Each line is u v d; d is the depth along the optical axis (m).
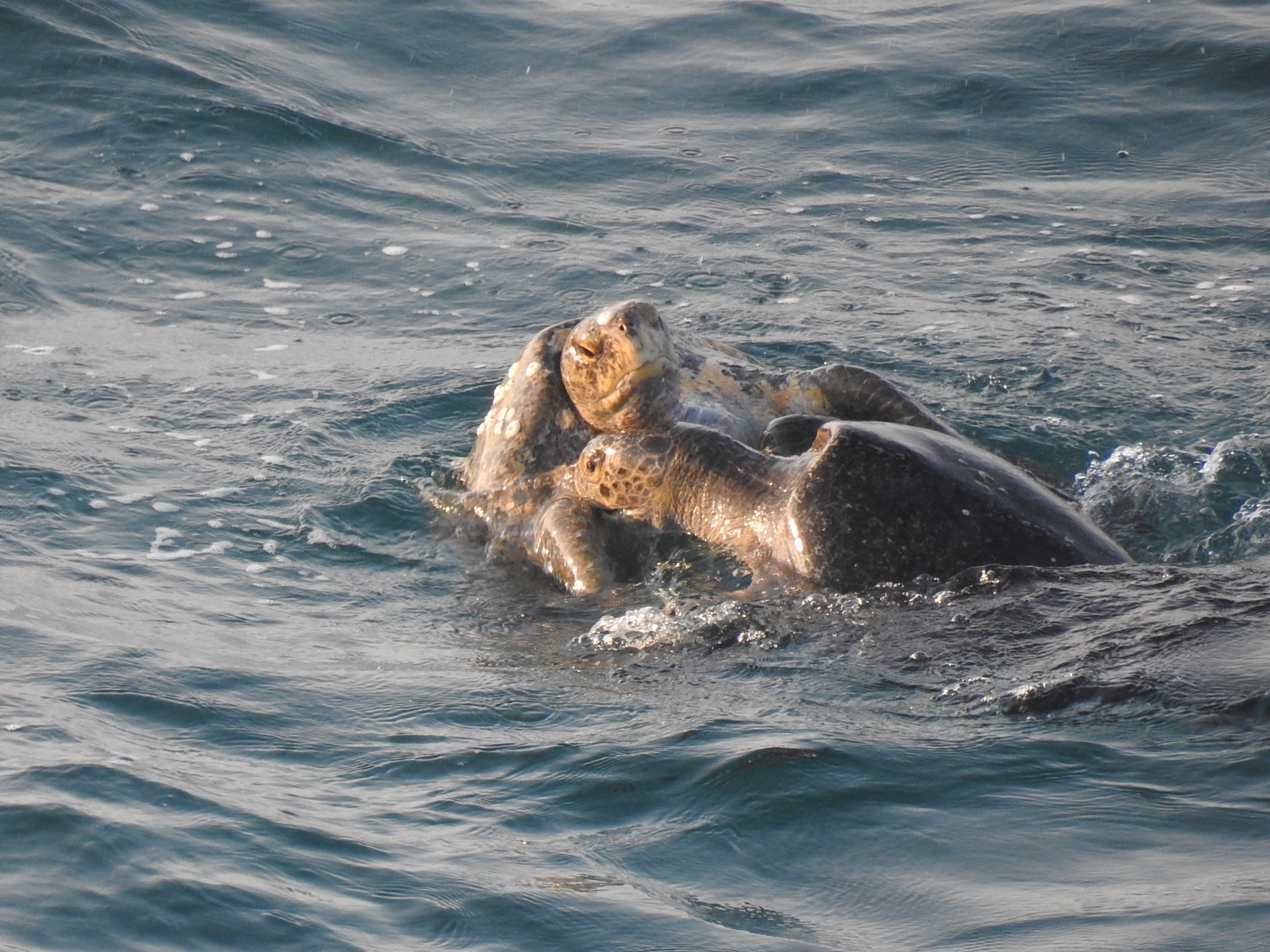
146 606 21.28
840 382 24.81
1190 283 36.88
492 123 48.31
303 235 40.22
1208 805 13.76
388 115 48.06
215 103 46.12
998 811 14.11
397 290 37.28
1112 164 45.34
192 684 18.28
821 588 20.58
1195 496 24.44
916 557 20.38
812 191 43.59
